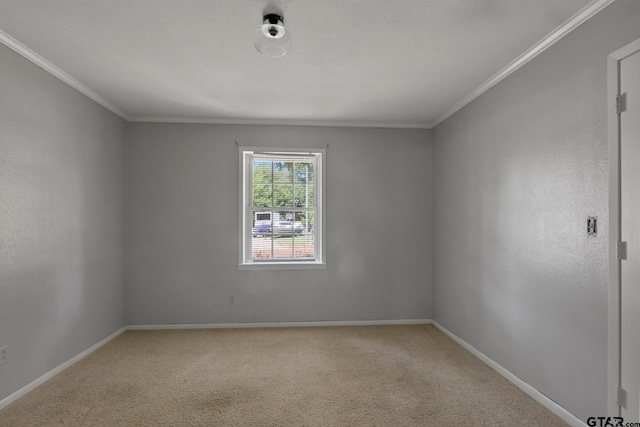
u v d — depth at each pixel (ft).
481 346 11.43
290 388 9.41
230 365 10.93
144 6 7.15
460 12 7.36
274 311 15.03
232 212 14.93
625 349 6.44
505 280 10.14
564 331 7.94
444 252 14.24
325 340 13.25
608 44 6.86
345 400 8.79
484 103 11.29
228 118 14.74
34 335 9.39
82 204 11.51
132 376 10.14
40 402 8.66
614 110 6.66
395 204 15.35
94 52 9.14
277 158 15.28
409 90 11.75
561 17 7.52
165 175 14.69
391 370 10.56
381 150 15.35
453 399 8.84
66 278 10.69
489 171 10.99
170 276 14.67
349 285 15.24
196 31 8.13
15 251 8.76
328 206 15.20
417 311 15.33
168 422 7.83
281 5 7.09
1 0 6.94
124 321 14.40
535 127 8.92
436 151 15.07
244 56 9.38
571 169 7.76
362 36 8.34
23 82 8.98
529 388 9.05
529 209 9.12
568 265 7.82
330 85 11.34
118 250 13.91
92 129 12.07
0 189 8.32
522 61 9.30
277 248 15.30
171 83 11.19
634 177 6.28
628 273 6.38
